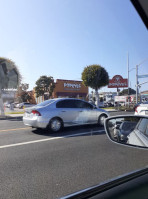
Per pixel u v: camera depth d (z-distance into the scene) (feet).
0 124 31.14
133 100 100.17
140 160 12.19
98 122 26.58
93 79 74.43
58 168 10.71
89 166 11.07
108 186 4.45
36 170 10.37
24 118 22.95
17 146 15.81
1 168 10.66
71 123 23.85
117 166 11.06
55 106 22.89
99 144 16.57
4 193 7.56
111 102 126.11
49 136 20.15
